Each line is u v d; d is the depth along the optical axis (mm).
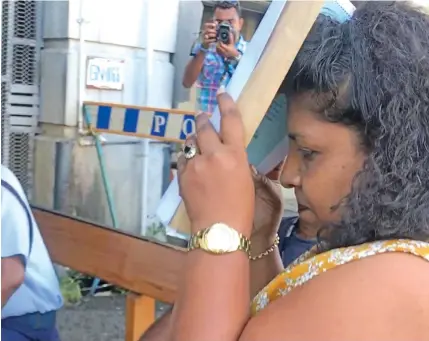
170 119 3363
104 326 3811
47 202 4238
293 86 851
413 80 785
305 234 1363
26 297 1855
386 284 749
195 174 843
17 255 1730
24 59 4227
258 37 865
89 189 4281
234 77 876
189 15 4805
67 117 4176
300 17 827
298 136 849
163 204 958
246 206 833
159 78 4598
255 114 847
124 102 4402
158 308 2646
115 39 4320
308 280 803
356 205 798
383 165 786
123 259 2242
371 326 724
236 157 840
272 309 787
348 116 805
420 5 902
